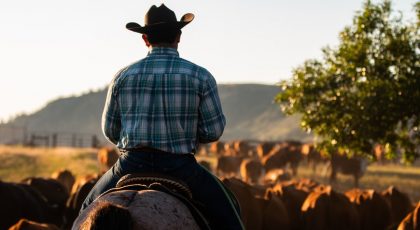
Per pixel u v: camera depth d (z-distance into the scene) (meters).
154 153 4.83
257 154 49.91
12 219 11.73
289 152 37.34
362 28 14.61
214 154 52.00
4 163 37.94
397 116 14.34
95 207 4.27
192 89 4.89
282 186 15.34
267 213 13.45
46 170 36.34
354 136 14.68
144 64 4.97
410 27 14.62
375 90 14.26
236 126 165.62
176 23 5.04
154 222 4.21
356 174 32.03
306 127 15.20
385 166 43.88
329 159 33.06
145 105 4.87
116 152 34.94
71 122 190.12
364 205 14.62
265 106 176.00
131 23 5.27
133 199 4.36
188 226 4.39
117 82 4.97
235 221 4.93
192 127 4.92
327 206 13.72
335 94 14.82
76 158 40.94
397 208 15.56
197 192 4.90
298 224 14.49
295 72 15.34
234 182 12.92
